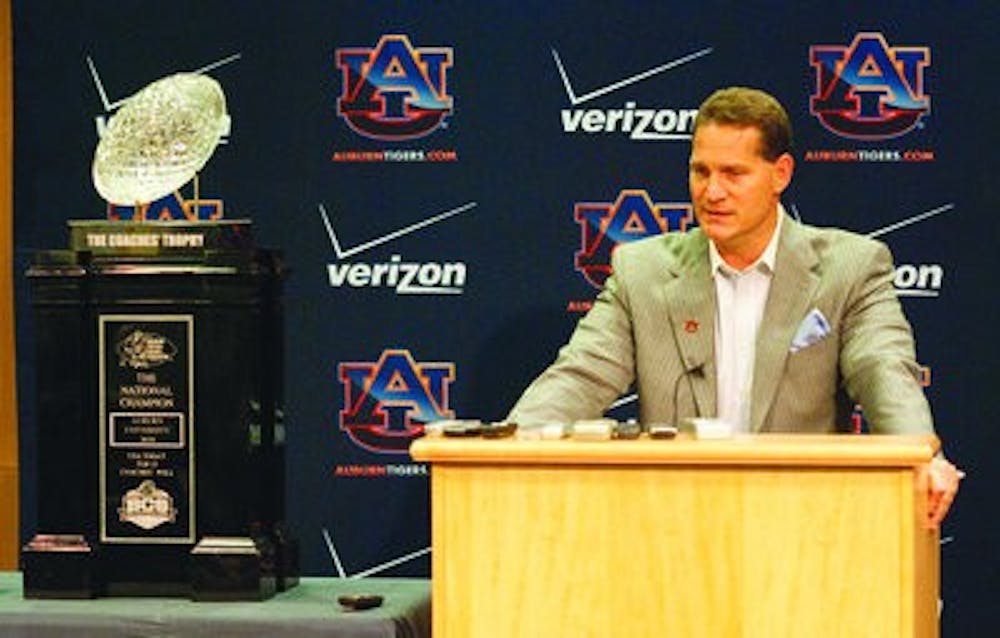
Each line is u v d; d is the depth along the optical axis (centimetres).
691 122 648
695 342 500
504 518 361
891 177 641
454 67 656
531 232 656
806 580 352
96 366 458
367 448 666
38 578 453
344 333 664
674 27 646
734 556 353
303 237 665
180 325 455
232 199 667
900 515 348
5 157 677
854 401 514
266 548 455
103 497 457
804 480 351
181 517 454
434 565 364
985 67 636
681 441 360
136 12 669
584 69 651
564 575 360
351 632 420
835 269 500
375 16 659
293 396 668
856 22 639
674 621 356
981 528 643
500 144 655
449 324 661
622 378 511
